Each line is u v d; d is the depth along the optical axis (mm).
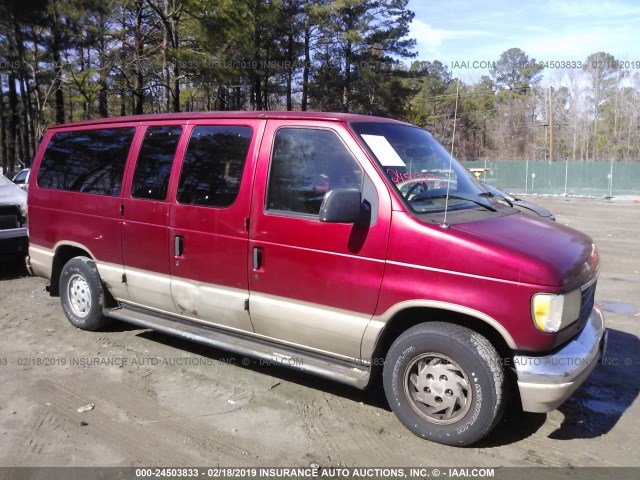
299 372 4742
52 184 5738
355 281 3664
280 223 3959
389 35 42906
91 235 5293
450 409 3480
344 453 3473
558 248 3521
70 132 5711
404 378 3607
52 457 3398
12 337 5559
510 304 3219
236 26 25500
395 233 3527
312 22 41031
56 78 31469
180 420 3879
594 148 63000
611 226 15133
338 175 3807
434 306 3408
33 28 29578
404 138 4203
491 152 64000
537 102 66062
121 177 5039
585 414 3998
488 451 3486
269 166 4078
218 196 4309
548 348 3238
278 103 49562
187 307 4586
